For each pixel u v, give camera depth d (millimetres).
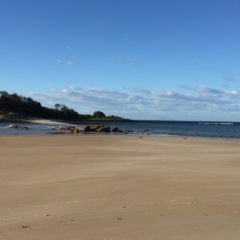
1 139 31094
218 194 8672
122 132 58562
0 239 5320
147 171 12453
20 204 7605
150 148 24000
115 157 17578
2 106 147750
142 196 8398
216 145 27984
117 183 10094
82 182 10242
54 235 5496
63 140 31516
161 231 5707
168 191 8992
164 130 74438
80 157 17359
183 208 7254
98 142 29812
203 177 11281
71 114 197000
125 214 6762
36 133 47719
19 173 11992
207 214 6805
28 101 177500
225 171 12914
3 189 9219
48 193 8734
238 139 39812
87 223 6137
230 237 5438
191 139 37219
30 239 5324
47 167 13531
